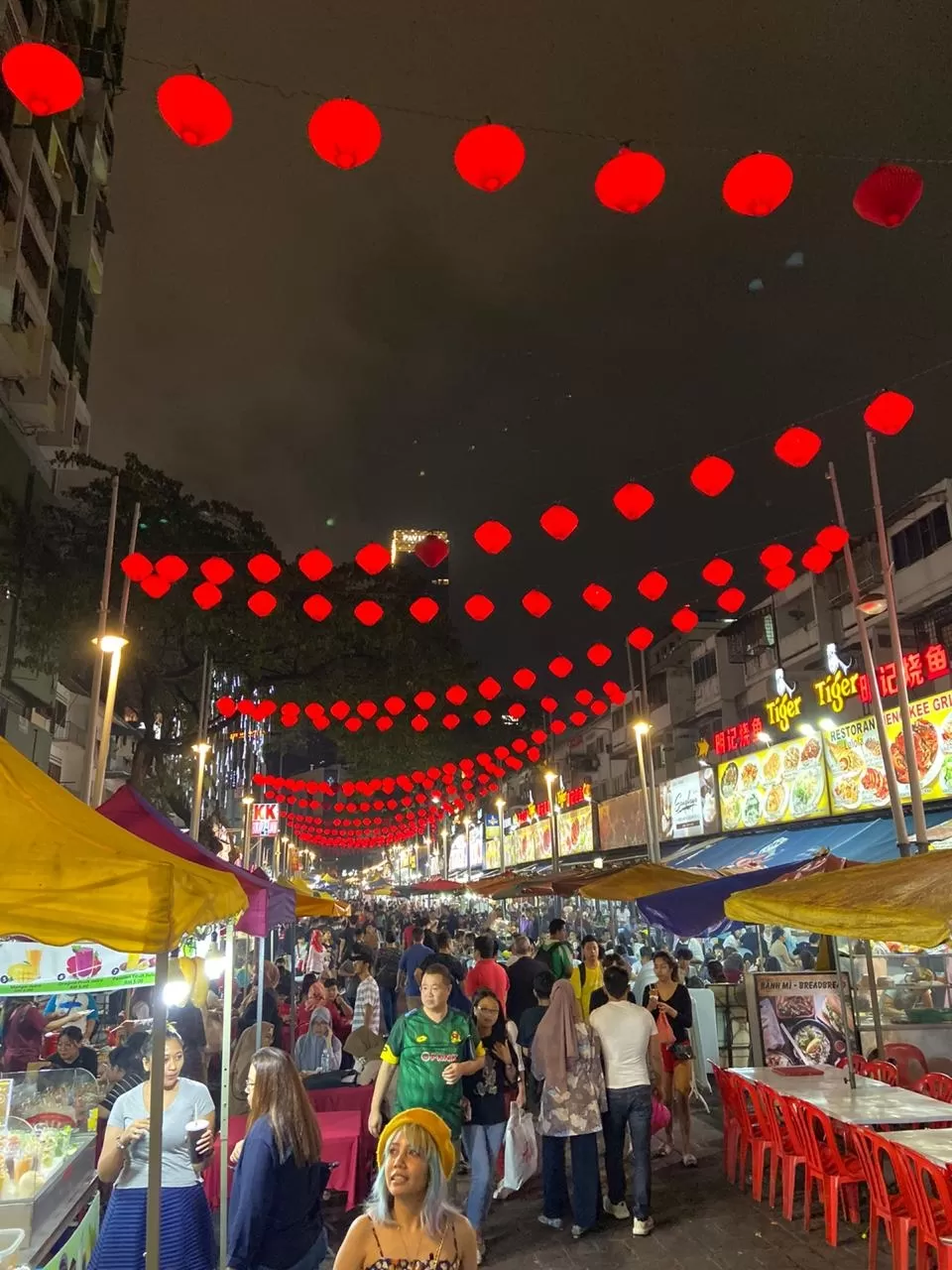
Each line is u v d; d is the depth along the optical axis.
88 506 22.61
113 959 5.92
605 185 4.57
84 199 30.59
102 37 30.52
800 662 29.12
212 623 20.44
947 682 19.69
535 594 11.25
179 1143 4.73
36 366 23.88
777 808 22.66
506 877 21.70
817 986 9.59
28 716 26.95
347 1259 3.19
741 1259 6.14
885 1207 5.60
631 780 42.69
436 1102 5.81
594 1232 6.81
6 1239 4.33
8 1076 5.75
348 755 26.52
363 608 13.98
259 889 7.30
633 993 12.87
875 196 4.63
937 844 15.38
